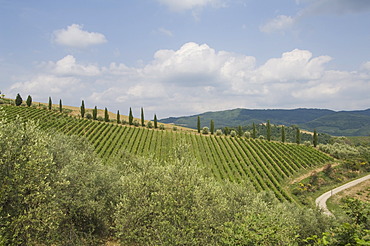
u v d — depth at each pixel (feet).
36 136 53.88
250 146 278.46
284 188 199.72
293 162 246.06
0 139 46.24
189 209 57.36
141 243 57.57
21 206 46.09
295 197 188.44
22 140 51.85
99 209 64.34
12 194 44.24
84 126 272.31
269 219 50.47
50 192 51.01
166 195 59.36
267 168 226.17
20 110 285.84
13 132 51.29
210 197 62.95
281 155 260.42
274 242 43.37
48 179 53.67
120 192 72.95
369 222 31.27
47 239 49.55
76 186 61.82
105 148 212.23
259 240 42.98
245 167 213.87
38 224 45.80
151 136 279.49
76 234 60.13
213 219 59.88
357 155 282.56
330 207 167.73
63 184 54.49
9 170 45.47
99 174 72.69
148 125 328.08
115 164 116.98
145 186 64.54
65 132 241.55
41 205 46.57
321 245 27.89
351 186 206.49
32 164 47.11
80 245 57.21
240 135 333.83
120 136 259.19
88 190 64.34
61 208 56.59
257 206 76.23
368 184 207.82
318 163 254.88
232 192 84.79
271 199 113.19
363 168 249.96
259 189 180.24
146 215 60.29
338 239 27.66
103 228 68.95
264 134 610.24
